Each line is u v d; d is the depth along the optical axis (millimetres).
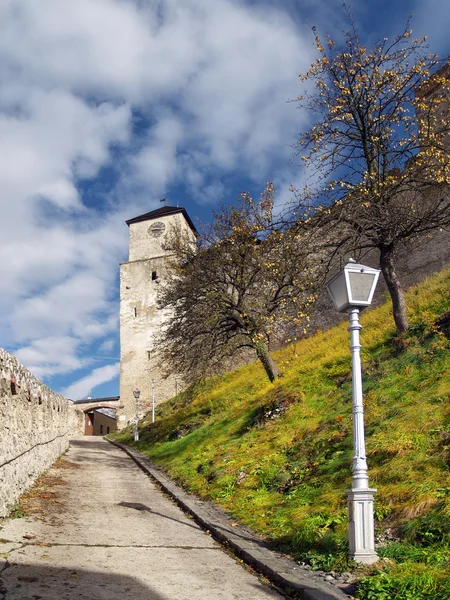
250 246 21312
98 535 7539
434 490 6863
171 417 29094
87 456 20250
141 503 10688
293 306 19547
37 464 12141
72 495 10812
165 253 49875
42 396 13180
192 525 8891
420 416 9203
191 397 25172
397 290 15141
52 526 7789
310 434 11484
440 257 22594
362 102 15789
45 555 6199
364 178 15523
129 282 49938
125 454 23516
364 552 5918
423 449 8086
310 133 16234
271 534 7742
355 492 6062
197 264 22766
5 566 5598
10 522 7730
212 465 13172
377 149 15656
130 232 52406
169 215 51438
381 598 4941
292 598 5500
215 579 5957
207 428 19094
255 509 9047
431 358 11836
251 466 11375
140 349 47875
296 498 8844
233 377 28641
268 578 6152
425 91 16938
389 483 7574
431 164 15195
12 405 9180
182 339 22688
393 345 14156
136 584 5492
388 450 8367
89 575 5633
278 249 19016
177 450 18219
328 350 19672
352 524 6031
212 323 21500
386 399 10781
